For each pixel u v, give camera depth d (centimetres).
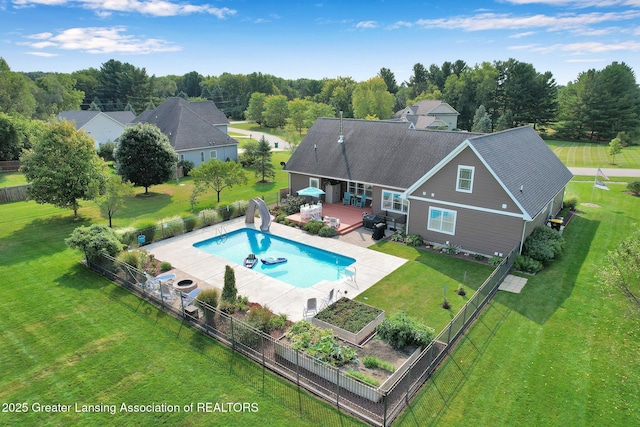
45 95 8875
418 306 1762
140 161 3634
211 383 1302
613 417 1142
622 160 5622
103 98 12288
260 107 10669
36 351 1462
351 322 1553
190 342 1511
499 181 2092
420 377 1274
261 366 1378
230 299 1745
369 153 3061
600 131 7862
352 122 3384
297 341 1396
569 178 3030
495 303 1767
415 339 1393
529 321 1627
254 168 5031
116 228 2644
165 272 2106
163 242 2545
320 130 3494
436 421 1130
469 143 2142
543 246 2155
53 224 2873
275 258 2311
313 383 1280
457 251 2327
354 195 3234
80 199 3170
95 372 1353
